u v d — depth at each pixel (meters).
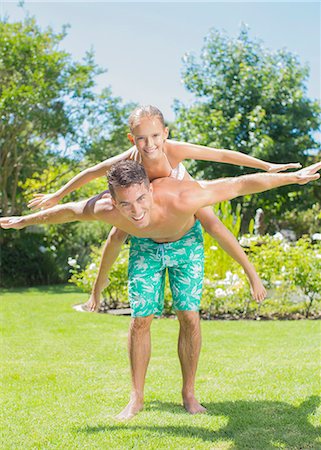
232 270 9.87
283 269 8.59
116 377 5.01
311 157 20.31
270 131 19.34
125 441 3.43
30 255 16.20
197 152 3.78
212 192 3.43
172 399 4.30
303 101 19.61
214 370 5.14
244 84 19.00
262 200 19.34
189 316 3.96
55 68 16.75
